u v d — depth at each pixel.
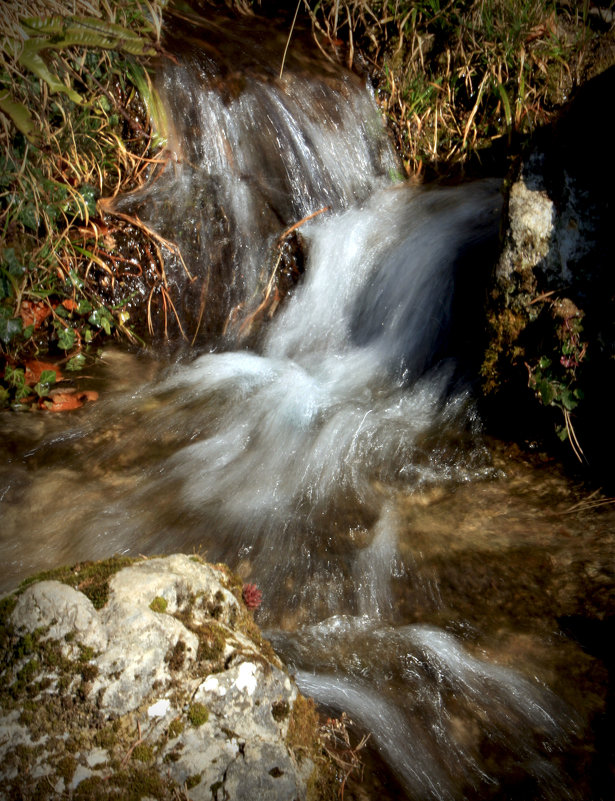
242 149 4.90
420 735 2.06
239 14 6.09
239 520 2.98
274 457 3.43
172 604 1.76
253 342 4.40
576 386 3.16
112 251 4.40
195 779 1.53
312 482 3.25
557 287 3.25
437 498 3.14
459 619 2.49
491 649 2.37
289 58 5.51
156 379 4.05
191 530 2.92
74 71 4.52
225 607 1.85
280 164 4.93
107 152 4.67
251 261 4.60
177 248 4.49
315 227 4.83
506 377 3.46
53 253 4.13
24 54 3.97
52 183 4.22
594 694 2.19
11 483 3.20
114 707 1.57
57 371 4.02
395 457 3.39
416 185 5.32
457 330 4.08
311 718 1.80
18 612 1.66
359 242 4.68
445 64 5.74
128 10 4.97
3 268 4.04
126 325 4.39
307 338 4.45
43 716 1.54
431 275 4.30
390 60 5.75
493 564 2.71
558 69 5.64
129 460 3.39
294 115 5.09
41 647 1.61
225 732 1.61
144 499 3.12
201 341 4.39
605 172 3.14
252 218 4.69
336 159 5.16
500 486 3.20
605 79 3.25
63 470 3.31
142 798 1.47
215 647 1.71
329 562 2.75
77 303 4.28
